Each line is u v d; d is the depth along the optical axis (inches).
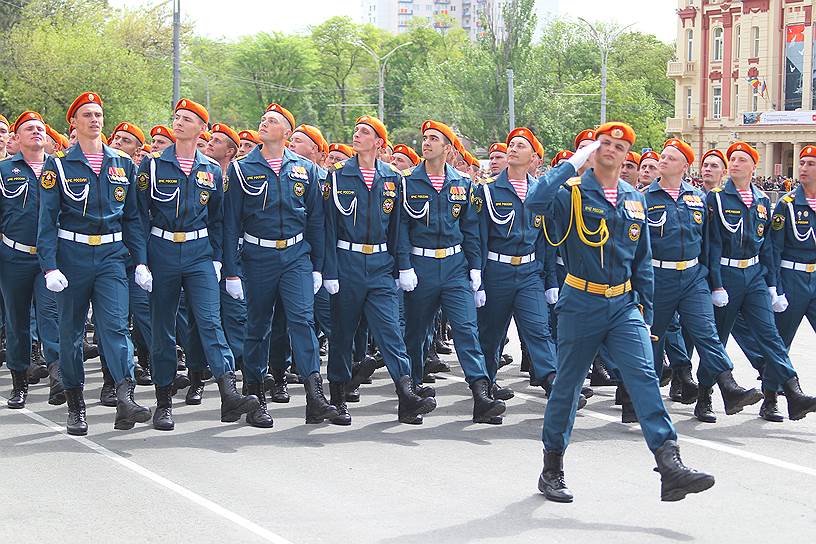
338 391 538.6
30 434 504.7
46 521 376.2
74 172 490.0
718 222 544.7
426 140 533.3
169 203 506.0
